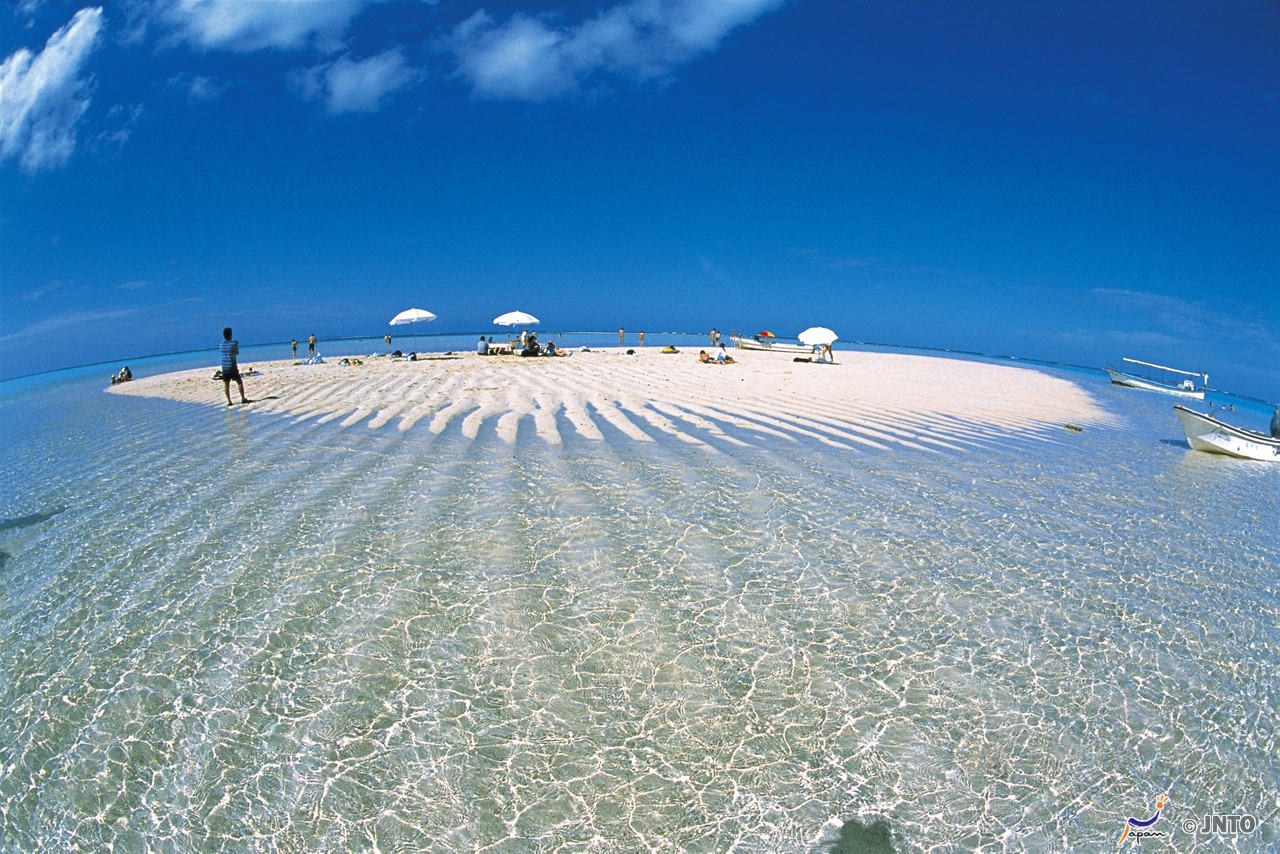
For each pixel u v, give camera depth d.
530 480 12.93
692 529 10.56
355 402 22.12
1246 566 10.02
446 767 5.71
